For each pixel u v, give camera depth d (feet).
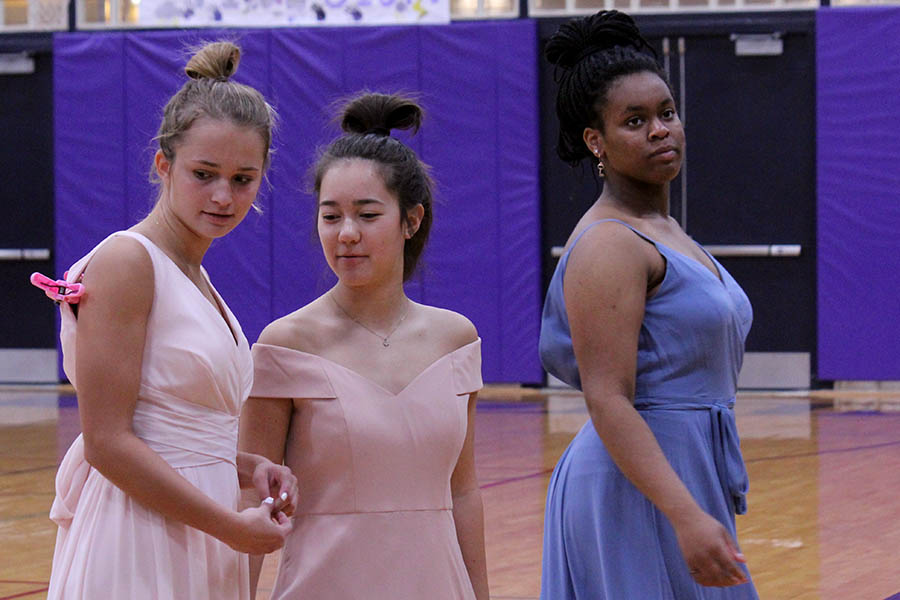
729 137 103.71
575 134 22.97
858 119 100.94
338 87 106.93
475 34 105.29
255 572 22.56
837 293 101.81
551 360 22.50
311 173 23.16
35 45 110.73
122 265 18.67
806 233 102.94
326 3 107.45
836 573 43.86
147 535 18.74
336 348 21.89
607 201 22.47
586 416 88.38
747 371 104.01
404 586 21.36
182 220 19.75
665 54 104.17
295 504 20.11
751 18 102.78
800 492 59.72
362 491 21.43
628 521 21.25
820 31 101.35
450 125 105.70
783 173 103.09
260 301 107.04
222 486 19.45
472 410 23.36
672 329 21.20
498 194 105.19
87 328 18.52
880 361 101.40
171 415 19.06
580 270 20.86
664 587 21.16
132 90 108.88
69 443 78.74
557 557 22.39
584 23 22.63
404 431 21.50
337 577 21.27
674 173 21.98
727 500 21.66
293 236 106.73
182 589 18.90
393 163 21.77
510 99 104.94
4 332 112.57
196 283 20.18
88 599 18.60
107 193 109.50
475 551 23.50
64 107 109.70
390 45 106.52
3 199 112.57
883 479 62.85
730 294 22.16
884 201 100.73
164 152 19.67
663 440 21.16
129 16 110.22
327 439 21.39
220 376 19.38
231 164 19.29
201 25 109.19
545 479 63.05
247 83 107.65
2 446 77.77
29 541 50.55
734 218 103.86
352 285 21.67
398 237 21.94
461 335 22.70
